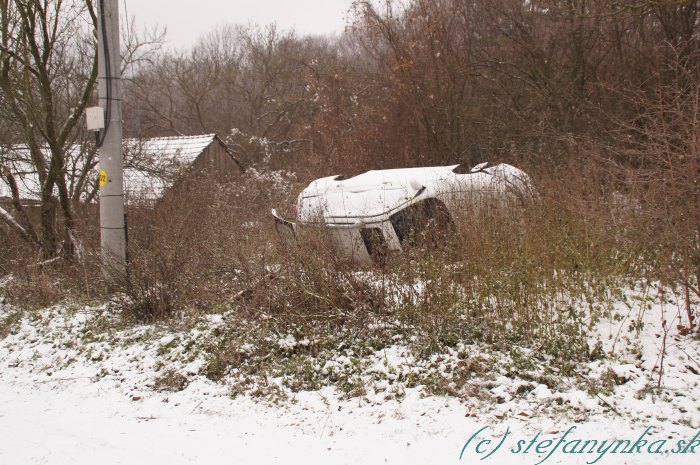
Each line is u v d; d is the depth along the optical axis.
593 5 16.14
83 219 11.70
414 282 7.05
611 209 7.38
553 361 5.74
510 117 18.72
